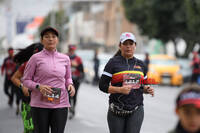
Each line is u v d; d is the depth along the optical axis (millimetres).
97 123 19312
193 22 55750
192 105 4473
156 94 34344
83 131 17109
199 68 34188
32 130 12031
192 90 4551
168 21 67562
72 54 20594
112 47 175625
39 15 68938
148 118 20969
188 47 76562
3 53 85125
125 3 80625
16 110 23062
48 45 9969
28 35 82938
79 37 185875
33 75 10047
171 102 28734
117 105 9516
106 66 9672
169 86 42500
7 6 71812
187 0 55594
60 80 9969
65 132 16844
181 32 70500
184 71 44812
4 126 17984
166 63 44375
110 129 9750
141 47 128875
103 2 187500
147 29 75938
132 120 9500
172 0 64438
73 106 20594
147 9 69812
